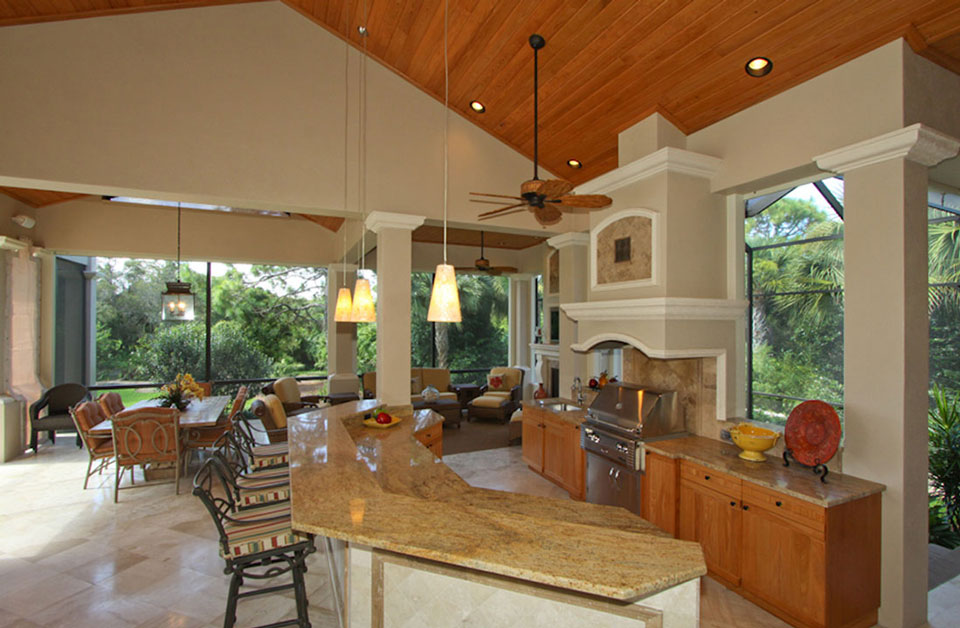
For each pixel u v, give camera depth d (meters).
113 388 6.89
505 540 1.42
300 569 2.11
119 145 3.21
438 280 2.57
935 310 3.69
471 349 10.88
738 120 3.17
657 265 3.23
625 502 3.38
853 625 2.28
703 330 3.23
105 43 3.20
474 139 4.38
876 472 2.40
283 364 9.91
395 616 1.60
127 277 8.83
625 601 1.39
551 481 4.55
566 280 5.09
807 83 2.77
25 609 2.48
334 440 2.70
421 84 4.09
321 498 1.75
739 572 2.60
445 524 1.53
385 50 3.86
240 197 3.53
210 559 3.02
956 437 3.46
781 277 3.75
